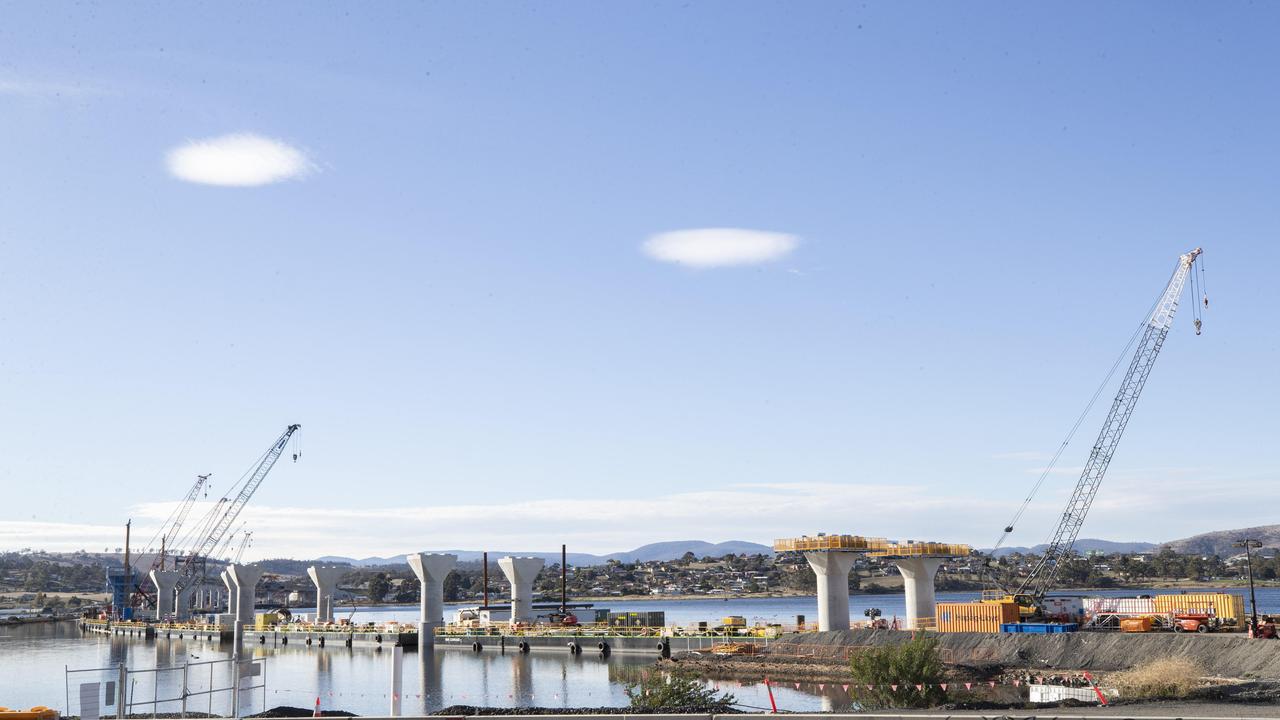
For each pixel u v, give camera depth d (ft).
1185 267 440.45
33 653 550.36
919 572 358.84
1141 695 175.63
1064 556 451.94
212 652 544.62
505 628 491.31
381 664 426.10
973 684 255.29
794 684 287.89
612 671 355.15
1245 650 245.65
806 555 370.53
